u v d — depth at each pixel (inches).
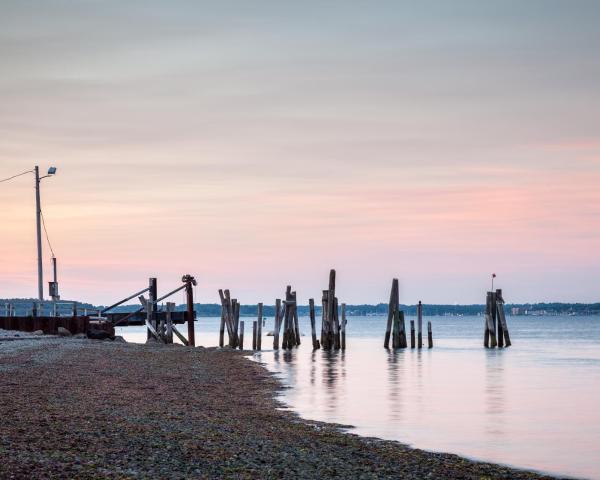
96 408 1082.7
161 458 736.3
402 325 3179.1
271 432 984.9
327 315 3058.6
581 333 5511.8
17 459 681.0
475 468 837.8
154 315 2896.2
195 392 1408.7
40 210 2947.8
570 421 1248.8
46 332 2652.6
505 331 3353.8
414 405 1418.6
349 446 919.0
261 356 2684.5
